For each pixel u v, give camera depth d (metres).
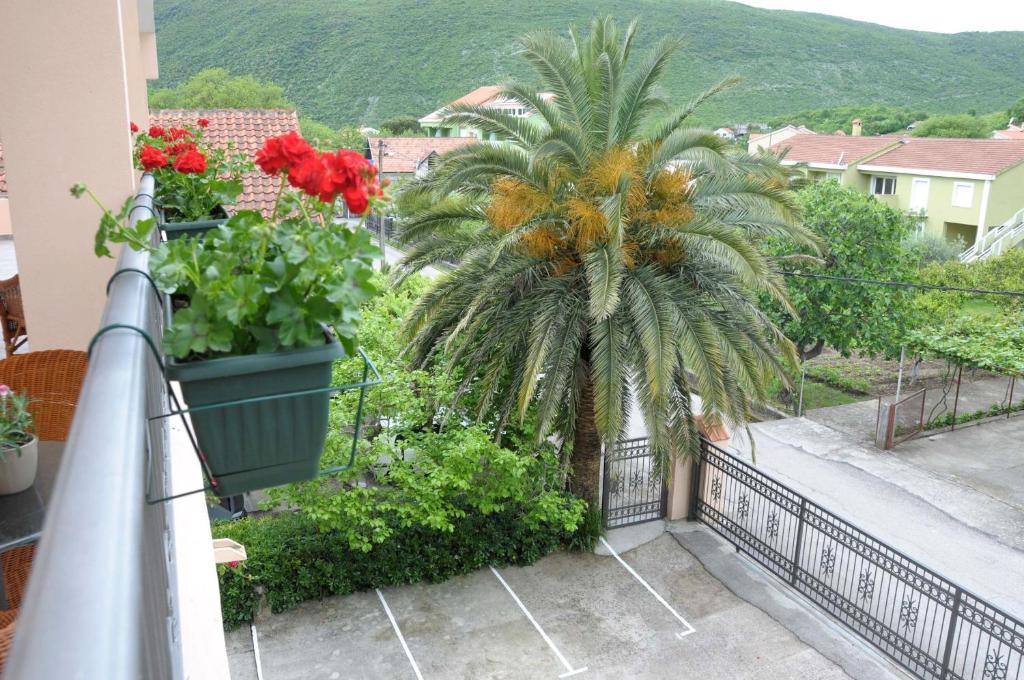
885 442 16.19
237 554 8.34
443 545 11.21
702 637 10.10
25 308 4.20
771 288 10.09
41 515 2.35
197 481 3.41
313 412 1.78
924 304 21.03
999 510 13.45
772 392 17.28
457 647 9.82
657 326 9.23
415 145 45.19
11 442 2.46
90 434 0.95
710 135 9.18
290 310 1.67
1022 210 32.03
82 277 4.25
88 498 0.81
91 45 4.02
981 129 55.00
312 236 1.73
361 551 10.72
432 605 10.67
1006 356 15.83
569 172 10.00
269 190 12.50
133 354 1.28
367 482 12.24
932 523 12.98
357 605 10.62
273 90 53.06
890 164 35.53
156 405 1.89
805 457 15.73
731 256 9.09
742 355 9.98
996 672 8.80
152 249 1.64
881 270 18.53
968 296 23.09
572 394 10.85
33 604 0.65
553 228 10.16
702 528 12.86
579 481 11.97
